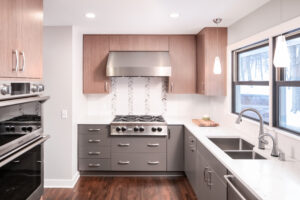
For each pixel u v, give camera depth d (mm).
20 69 1729
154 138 3723
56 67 3393
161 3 2457
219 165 2055
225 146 2848
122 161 3729
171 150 3738
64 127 3434
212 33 3443
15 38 1653
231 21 3131
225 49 3459
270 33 2338
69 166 3449
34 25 1967
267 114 2766
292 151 2018
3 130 1528
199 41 3738
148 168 3746
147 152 3730
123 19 3035
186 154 3525
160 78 4297
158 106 4332
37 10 2027
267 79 2785
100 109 4293
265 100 2814
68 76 3398
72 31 3371
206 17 2945
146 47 3898
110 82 4266
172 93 3959
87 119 3930
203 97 4309
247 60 3246
